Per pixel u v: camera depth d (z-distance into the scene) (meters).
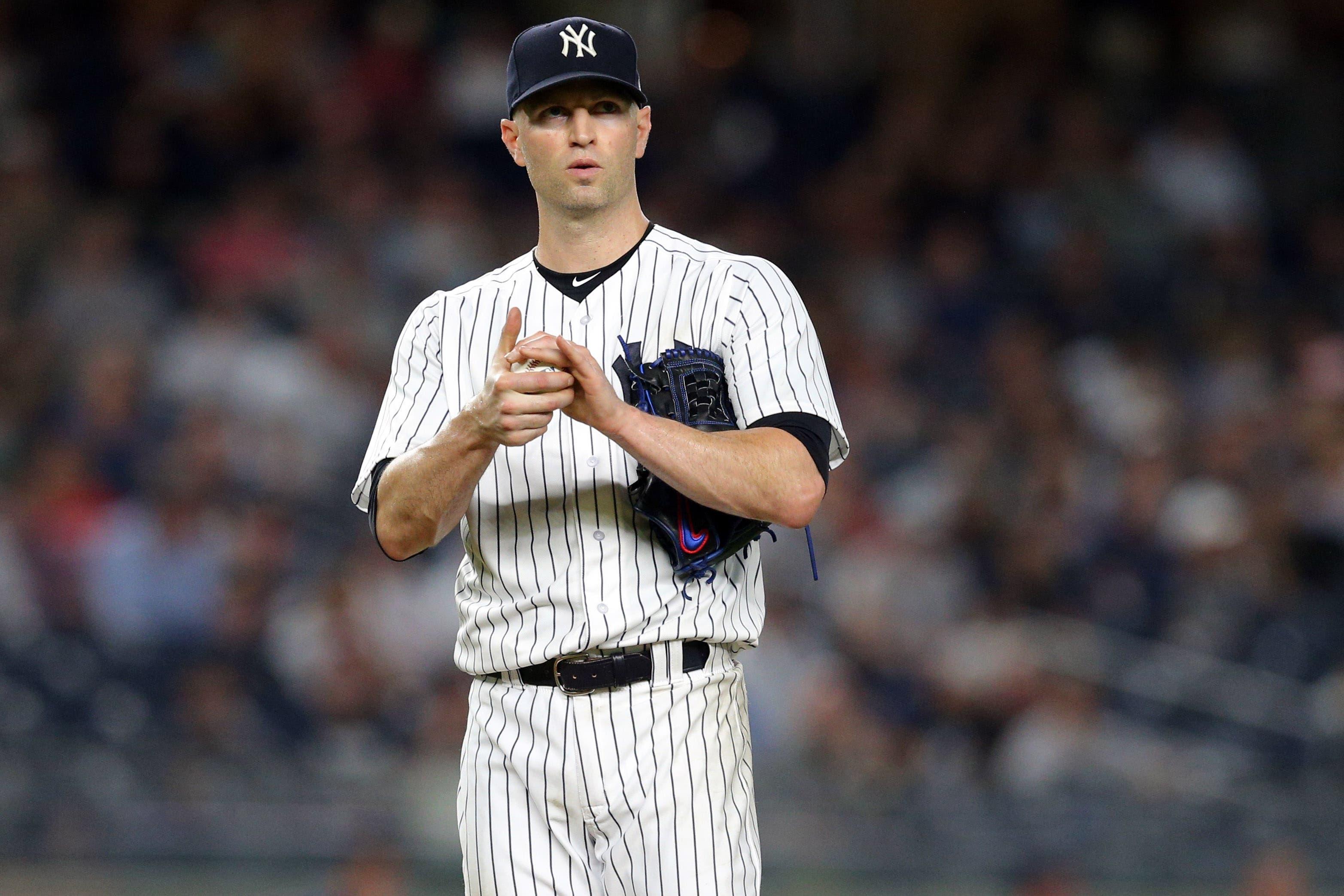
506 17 48.91
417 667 30.12
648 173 45.75
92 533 31.27
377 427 10.48
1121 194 45.12
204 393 35.59
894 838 27.17
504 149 44.75
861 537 32.88
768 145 46.78
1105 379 39.34
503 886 9.94
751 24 51.19
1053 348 40.78
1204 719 30.39
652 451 9.05
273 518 32.06
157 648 29.42
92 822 26.81
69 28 44.84
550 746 9.84
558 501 9.87
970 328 41.34
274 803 26.95
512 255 42.25
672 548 9.81
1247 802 28.20
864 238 44.16
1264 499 34.78
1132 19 50.41
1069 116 47.31
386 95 44.78
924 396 38.75
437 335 10.47
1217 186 46.34
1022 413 38.12
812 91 48.75
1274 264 46.00
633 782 9.76
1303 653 31.27
